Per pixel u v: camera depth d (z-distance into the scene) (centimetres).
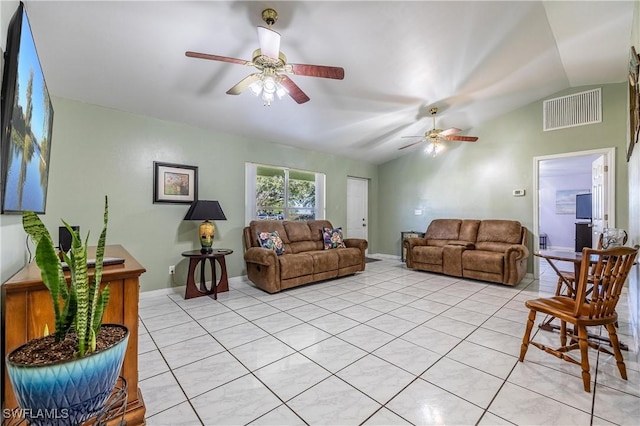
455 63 314
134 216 337
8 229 125
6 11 120
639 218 244
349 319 280
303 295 363
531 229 456
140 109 331
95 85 280
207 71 276
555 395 162
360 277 466
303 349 219
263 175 470
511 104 454
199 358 206
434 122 443
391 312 300
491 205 500
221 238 414
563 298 211
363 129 469
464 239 495
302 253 429
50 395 80
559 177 820
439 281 437
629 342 231
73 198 297
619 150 382
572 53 316
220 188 412
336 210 586
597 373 184
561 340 207
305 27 233
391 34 254
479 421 142
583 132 408
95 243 309
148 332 251
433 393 165
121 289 132
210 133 403
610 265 169
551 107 435
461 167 539
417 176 609
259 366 195
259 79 231
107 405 99
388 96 369
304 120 410
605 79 382
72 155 297
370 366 194
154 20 210
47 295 115
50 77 259
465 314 293
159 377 182
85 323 89
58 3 188
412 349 218
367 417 146
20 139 125
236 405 156
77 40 221
